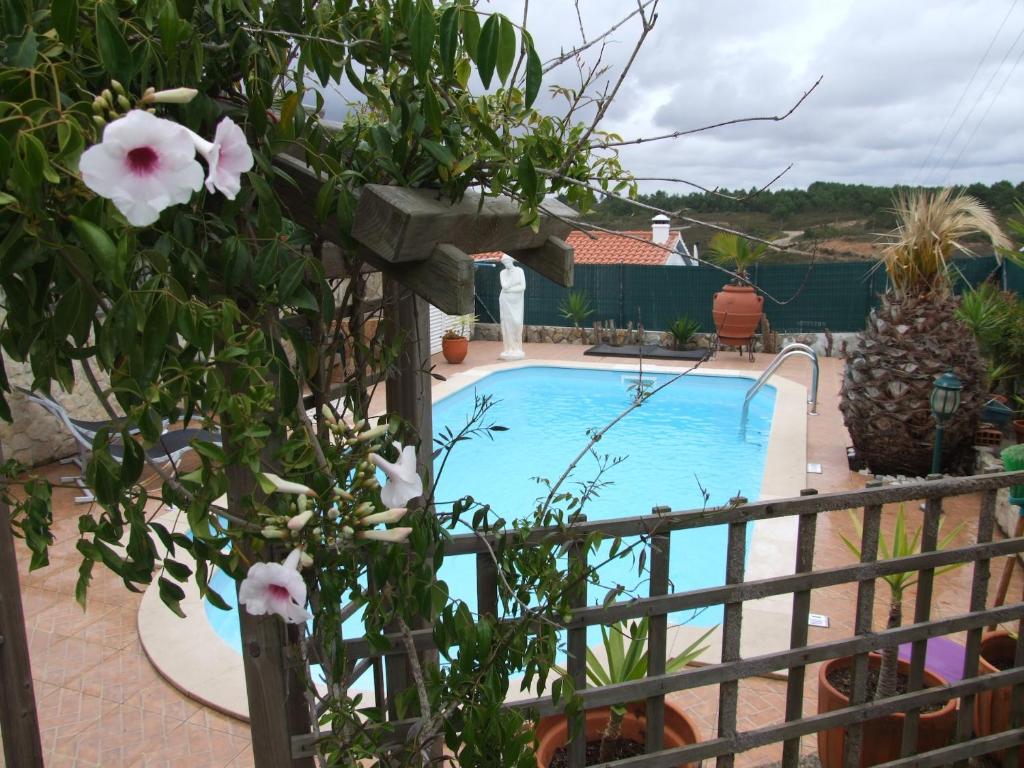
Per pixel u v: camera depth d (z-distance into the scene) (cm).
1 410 134
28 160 95
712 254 1412
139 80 130
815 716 268
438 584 178
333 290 190
